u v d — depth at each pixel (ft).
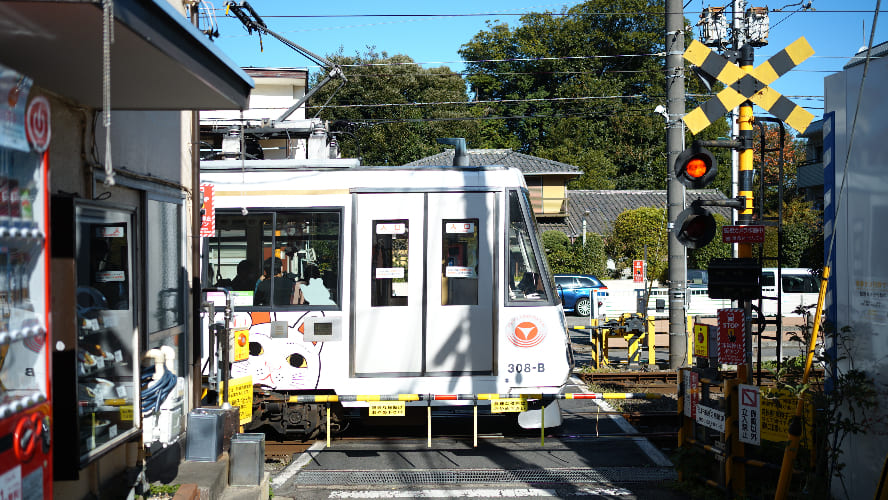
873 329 20.03
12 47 13.00
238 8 34.32
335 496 23.62
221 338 25.89
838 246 21.77
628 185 155.12
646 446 29.89
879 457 19.61
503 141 161.17
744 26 39.01
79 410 15.71
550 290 30.14
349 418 32.73
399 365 29.68
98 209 17.47
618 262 108.78
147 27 12.36
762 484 21.77
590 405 38.68
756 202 90.53
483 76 165.58
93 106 17.24
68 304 14.93
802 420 20.06
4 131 11.10
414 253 29.89
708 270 21.74
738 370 21.88
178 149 23.29
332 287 30.07
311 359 29.81
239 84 17.39
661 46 161.48
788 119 22.58
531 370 29.60
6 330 11.22
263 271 30.37
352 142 120.98
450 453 29.19
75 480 15.14
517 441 31.07
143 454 18.52
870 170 20.22
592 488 24.32
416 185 30.09
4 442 10.54
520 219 30.19
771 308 81.66
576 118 157.48
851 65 21.25
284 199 30.45
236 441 22.41
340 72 40.34
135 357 18.93
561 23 165.89
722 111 22.58
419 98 130.31
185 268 23.66
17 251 11.65
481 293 29.71
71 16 11.48
